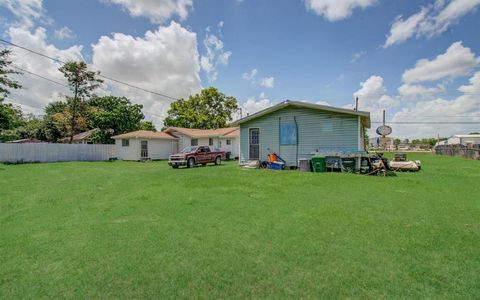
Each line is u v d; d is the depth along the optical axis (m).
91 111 29.31
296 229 4.28
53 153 22.19
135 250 3.56
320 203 6.00
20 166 17.12
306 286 2.62
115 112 32.03
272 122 14.79
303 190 7.58
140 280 2.79
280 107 14.25
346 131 12.77
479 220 4.63
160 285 2.69
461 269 2.90
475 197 6.49
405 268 2.94
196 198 6.68
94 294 2.54
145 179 10.62
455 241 3.69
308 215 5.05
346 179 9.61
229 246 3.65
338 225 4.44
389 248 3.48
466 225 4.36
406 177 10.20
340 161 12.24
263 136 15.11
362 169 11.52
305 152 13.80
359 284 2.63
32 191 8.05
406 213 5.11
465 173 11.63
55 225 4.68
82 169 15.38
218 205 5.95
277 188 7.93
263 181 9.31
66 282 2.76
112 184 9.39
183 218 5.01
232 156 27.59
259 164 14.83
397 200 6.21
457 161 20.28
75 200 6.73
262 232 4.18
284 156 14.41
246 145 15.72
